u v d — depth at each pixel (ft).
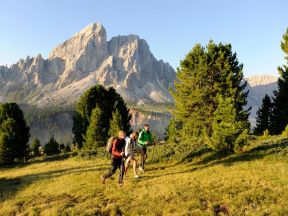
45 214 40.42
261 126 184.03
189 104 108.37
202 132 105.40
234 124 69.05
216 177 51.72
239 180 48.42
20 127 170.71
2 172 123.65
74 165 96.12
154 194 44.68
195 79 106.11
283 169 52.70
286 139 85.05
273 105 158.30
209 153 73.51
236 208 36.45
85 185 55.26
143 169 63.00
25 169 114.21
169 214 36.40
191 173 56.90
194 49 110.01
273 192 40.96
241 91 100.83
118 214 38.83
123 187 50.83
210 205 37.86
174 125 165.07
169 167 68.90
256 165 58.18
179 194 43.68
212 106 102.42
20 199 51.16
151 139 63.87
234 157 67.41
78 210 40.06
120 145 52.08
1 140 159.94
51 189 56.34
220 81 104.32
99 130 163.73
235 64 106.11
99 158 105.09
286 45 141.90
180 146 87.04
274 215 33.27
